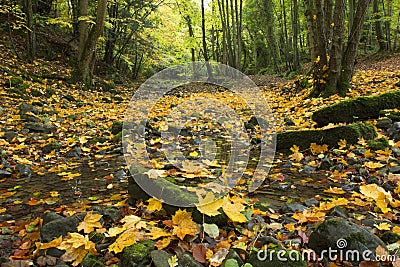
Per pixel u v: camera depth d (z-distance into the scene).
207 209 2.10
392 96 5.09
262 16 24.81
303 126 5.47
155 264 1.71
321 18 7.96
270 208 2.65
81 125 6.88
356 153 3.78
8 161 4.21
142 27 19.31
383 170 3.24
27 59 12.09
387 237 1.98
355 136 4.03
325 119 5.16
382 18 19.31
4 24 13.02
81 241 1.93
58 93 9.99
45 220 2.30
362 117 5.03
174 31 22.25
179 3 21.20
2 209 2.77
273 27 25.11
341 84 7.73
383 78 9.55
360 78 10.23
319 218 2.29
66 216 2.46
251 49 33.91
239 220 2.09
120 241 1.91
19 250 2.03
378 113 5.00
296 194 2.96
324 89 7.91
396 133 4.25
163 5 21.55
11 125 6.03
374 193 2.48
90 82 12.76
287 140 4.41
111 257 1.89
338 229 1.86
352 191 2.93
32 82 10.17
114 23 17.89
